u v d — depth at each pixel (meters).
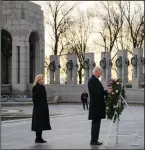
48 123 13.07
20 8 50.81
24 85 50.81
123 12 66.25
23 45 50.84
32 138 14.65
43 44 56.12
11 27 51.03
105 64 50.75
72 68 52.19
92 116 12.28
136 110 35.59
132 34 64.38
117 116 12.38
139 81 48.75
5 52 52.88
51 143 13.00
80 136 15.10
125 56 50.94
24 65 51.00
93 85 12.22
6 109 36.38
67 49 70.50
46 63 69.12
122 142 13.00
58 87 51.06
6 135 15.70
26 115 27.58
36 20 53.94
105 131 16.73
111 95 12.32
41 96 12.91
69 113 31.14
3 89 50.94
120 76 50.91
